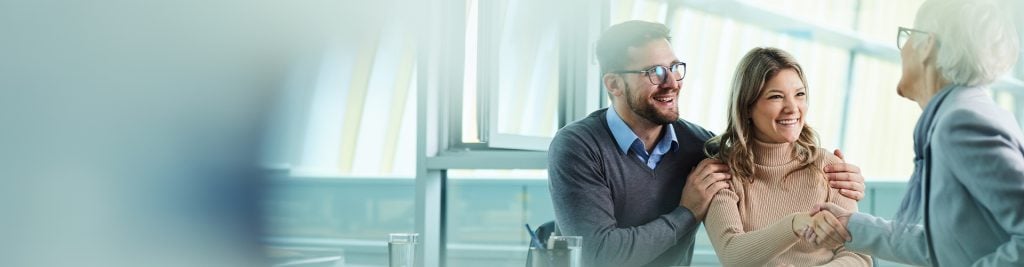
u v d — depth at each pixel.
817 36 7.39
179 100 9.20
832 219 2.36
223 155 11.25
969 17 1.89
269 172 12.66
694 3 6.31
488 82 3.12
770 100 2.57
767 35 9.11
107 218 7.12
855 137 9.14
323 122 13.52
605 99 3.36
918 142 1.98
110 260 7.55
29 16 5.81
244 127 11.70
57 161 6.30
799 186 2.62
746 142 2.63
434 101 3.25
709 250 7.86
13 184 5.91
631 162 2.70
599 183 2.66
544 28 3.29
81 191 6.61
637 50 2.65
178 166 8.98
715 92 9.18
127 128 7.69
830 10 7.45
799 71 2.60
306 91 13.09
